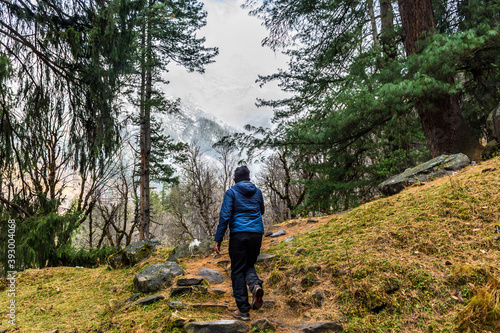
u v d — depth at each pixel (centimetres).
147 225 1588
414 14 771
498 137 611
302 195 1650
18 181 724
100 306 406
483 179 439
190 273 449
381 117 841
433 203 421
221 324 279
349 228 462
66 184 1240
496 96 760
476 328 233
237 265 323
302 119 1148
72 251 814
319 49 1215
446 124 709
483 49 656
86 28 709
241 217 332
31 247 679
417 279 293
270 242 567
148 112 1545
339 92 944
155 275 430
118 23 741
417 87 623
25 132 698
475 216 359
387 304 281
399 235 370
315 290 325
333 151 977
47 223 703
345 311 290
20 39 674
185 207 2945
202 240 593
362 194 1014
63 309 406
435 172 600
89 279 538
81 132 780
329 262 359
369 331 261
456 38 615
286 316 316
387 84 659
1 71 603
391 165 937
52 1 686
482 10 732
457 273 284
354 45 1073
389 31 833
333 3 1091
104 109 761
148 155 1619
